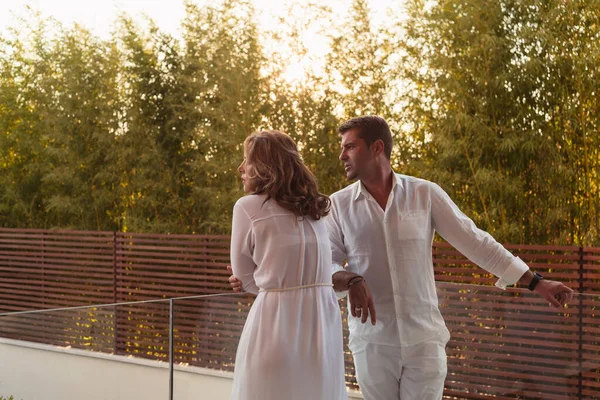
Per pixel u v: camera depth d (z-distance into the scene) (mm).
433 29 5941
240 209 2025
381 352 2211
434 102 6043
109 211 8656
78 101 8547
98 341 2287
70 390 2289
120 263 7633
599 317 1978
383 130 2164
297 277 1987
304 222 2020
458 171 5836
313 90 7059
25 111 9188
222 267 6875
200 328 2193
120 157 8406
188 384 2205
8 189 9203
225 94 7508
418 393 2180
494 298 2154
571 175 5391
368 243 2174
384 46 6652
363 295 2109
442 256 5281
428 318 2184
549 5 5512
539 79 5512
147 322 2258
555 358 2051
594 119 5340
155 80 8250
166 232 8086
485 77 5664
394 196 2158
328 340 2014
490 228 5602
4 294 8711
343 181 6895
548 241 5512
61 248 8188
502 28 5684
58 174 8680
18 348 2344
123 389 2266
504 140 5492
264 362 1949
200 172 7926
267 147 2021
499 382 2141
